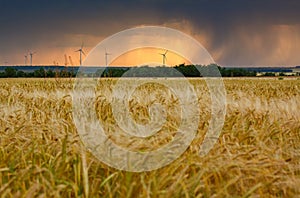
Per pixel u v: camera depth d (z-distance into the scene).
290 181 5.25
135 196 4.92
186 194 4.57
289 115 10.23
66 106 11.85
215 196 4.84
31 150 5.92
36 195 4.86
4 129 7.63
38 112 10.56
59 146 6.37
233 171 5.43
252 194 4.96
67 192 5.11
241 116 9.34
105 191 5.18
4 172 5.43
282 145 6.94
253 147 6.48
